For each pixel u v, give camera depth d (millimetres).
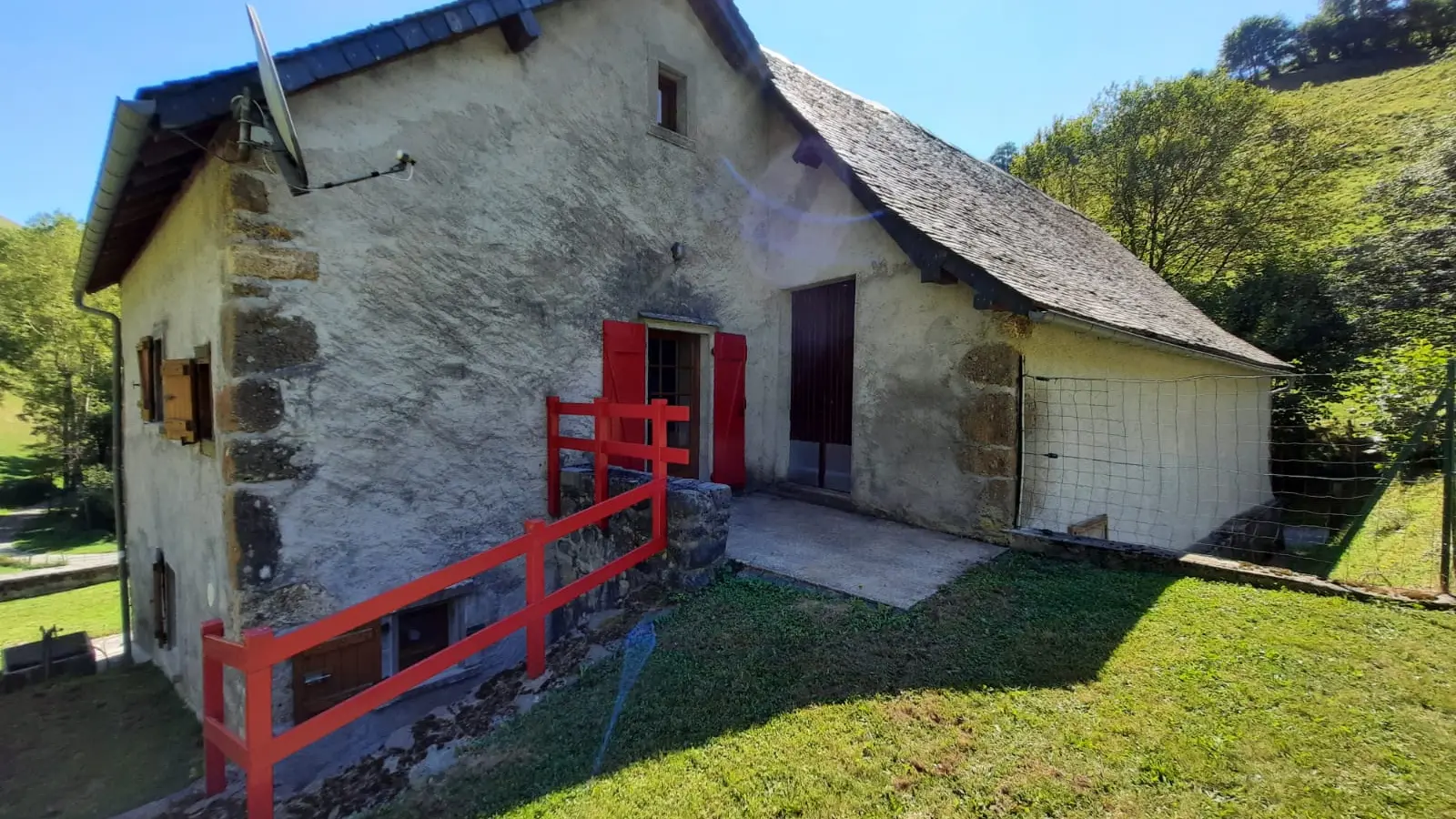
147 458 6090
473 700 3463
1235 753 2410
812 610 3891
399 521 4457
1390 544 6223
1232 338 9867
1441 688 2752
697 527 4285
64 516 20250
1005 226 7430
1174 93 17719
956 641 3434
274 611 3881
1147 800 2205
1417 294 12094
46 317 21156
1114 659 3166
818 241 6863
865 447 6363
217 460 4012
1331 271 13977
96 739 4945
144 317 5941
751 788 2383
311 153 3996
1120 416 6473
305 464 4008
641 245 6051
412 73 4445
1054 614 3715
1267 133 17125
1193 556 4316
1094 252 10227
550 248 5312
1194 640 3312
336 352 4133
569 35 5398
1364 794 2168
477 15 4461
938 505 5684
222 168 3756
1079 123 20688
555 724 2979
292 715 3965
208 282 4047
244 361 3744
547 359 5316
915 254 5266
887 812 2217
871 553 4961
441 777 2719
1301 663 3016
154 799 4105
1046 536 4910
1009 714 2748
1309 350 12891
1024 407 5199
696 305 6652
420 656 4730
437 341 4629
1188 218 17922
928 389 5766
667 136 6246
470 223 4797
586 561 5039
